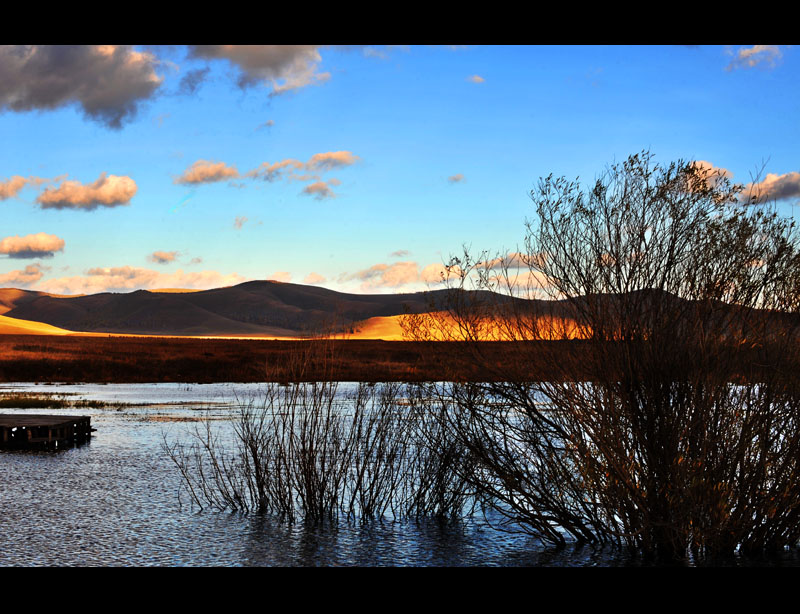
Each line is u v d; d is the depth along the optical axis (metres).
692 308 9.56
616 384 9.52
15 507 13.42
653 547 9.76
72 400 39.19
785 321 9.48
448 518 12.74
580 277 9.89
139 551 10.57
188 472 17.08
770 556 9.73
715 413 9.34
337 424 13.32
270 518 12.75
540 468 10.48
